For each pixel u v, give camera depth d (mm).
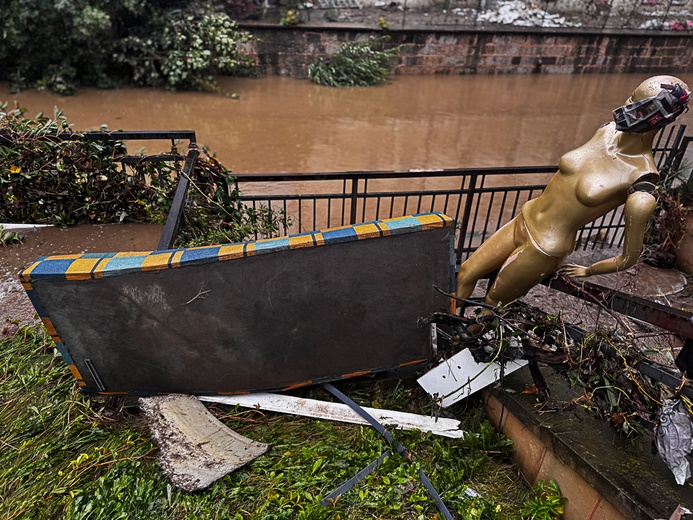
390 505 2340
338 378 2971
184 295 2570
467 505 2410
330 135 11031
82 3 11914
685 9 17938
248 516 2262
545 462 2568
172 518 2248
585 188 2385
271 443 2654
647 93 2141
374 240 2588
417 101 14000
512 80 16891
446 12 16859
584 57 17750
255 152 9914
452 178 9305
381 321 2816
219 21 13719
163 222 4957
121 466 2463
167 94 13500
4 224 4762
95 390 2828
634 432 2414
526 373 2961
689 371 2355
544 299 4613
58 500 2305
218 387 2873
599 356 2438
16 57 13078
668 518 2033
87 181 4734
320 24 15406
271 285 2609
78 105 12336
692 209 5285
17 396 2871
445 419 2896
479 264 2986
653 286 5184
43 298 2496
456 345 2848
